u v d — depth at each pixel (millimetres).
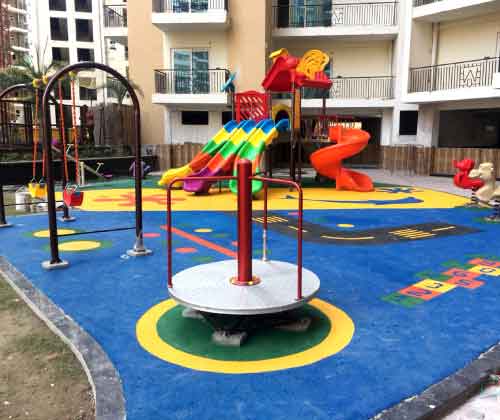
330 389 3115
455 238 7941
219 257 6613
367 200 12523
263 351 3678
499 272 5945
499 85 16906
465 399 3154
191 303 3705
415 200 12578
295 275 4387
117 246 7191
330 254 6820
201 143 22844
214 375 3303
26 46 60062
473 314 4496
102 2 33969
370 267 6137
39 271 5891
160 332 4047
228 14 21672
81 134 20281
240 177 4020
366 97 23922
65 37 42969
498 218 9617
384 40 23812
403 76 20719
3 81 27234
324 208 11125
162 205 11516
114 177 18578
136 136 6465
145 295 5000
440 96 19094
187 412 2855
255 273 4430
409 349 3723
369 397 3016
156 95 21703
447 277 5711
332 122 20562
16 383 3326
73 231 8344
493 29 19234
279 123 13273
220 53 22547
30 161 15938
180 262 6324
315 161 14844
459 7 18547
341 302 4816
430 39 20719
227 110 23078
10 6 61719
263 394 3055
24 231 8344
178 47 22781
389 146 22281
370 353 3650
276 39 24219
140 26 23234
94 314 4469
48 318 4355
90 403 3072
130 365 3449
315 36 23094
